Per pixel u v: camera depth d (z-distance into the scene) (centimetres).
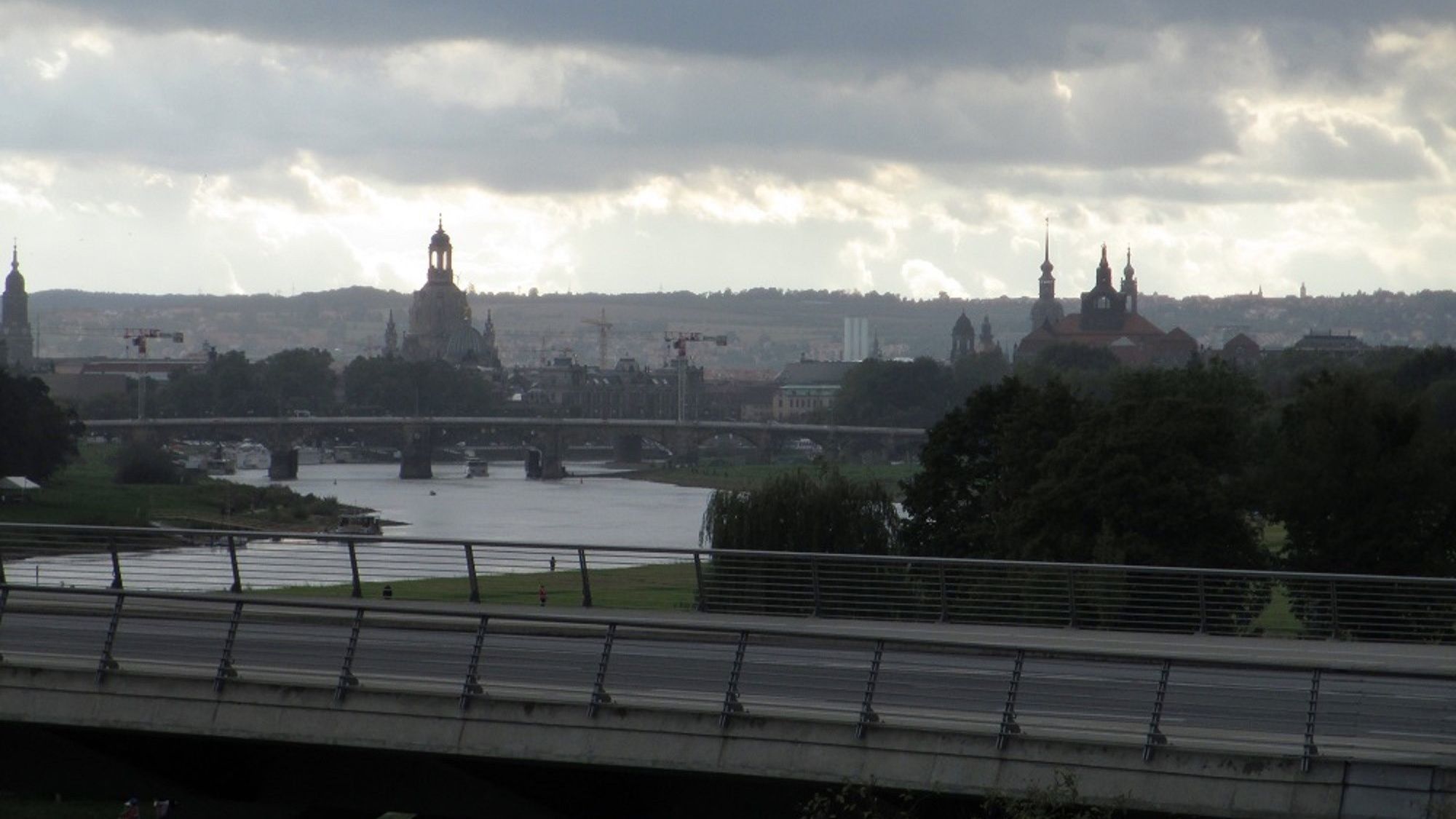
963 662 5691
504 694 4953
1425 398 13138
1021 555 11144
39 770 5422
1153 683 4928
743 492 12344
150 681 5150
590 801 5031
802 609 7706
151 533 7550
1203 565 10806
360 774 5206
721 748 4672
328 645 5734
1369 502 11325
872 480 12544
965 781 4475
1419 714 4756
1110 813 4216
